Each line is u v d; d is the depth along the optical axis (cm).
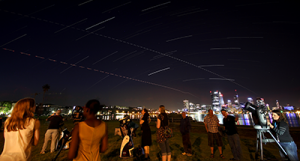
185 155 515
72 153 169
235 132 470
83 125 181
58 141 555
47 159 444
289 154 359
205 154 532
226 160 462
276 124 397
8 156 186
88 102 199
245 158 485
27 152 200
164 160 383
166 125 413
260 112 428
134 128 488
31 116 214
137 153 510
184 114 552
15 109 204
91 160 173
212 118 513
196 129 1133
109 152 536
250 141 736
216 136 499
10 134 195
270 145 655
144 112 489
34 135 210
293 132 702
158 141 402
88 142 177
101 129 192
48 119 534
